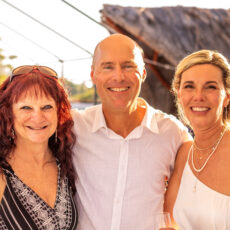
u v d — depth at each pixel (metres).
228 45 5.98
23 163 2.25
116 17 5.45
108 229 2.46
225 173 2.18
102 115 2.58
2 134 2.20
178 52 5.59
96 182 2.53
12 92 2.16
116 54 2.38
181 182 2.42
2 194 2.14
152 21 5.77
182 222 2.33
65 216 2.29
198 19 6.27
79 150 2.59
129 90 2.43
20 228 2.12
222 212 2.14
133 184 2.50
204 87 2.20
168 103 6.59
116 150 2.54
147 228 2.48
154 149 2.57
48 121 2.21
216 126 2.29
